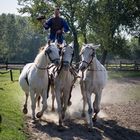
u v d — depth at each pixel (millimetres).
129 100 17219
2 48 96750
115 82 28203
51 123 11188
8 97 15430
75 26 46375
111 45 44062
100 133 10453
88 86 10961
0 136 9180
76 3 46094
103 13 45750
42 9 47000
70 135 10031
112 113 13445
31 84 10797
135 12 46406
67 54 10398
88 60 10531
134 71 41844
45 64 10539
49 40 10531
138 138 10250
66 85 10969
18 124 10633
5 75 29141
